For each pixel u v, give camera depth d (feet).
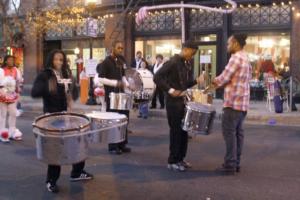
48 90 22.00
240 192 21.43
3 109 34.91
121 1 69.82
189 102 24.66
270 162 27.37
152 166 26.53
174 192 21.52
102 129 21.06
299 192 21.42
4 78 34.53
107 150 31.01
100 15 72.69
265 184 22.70
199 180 23.44
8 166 26.86
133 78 33.53
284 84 53.01
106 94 29.66
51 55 22.47
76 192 21.59
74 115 20.15
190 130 23.85
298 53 57.88
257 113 47.93
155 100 54.03
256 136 36.73
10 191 21.83
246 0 60.44
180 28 66.28
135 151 30.83
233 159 24.38
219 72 63.41
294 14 58.03
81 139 18.62
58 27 75.56
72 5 71.77
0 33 78.84
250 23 61.57
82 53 76.69
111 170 25.63
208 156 29.04
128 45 70.59
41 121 19.34
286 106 53.47
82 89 61.52
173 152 25.40
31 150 31.58
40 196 21.03
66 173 24.89
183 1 65.16
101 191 21.74
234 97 23.65
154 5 67.46
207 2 63.52
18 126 42.96
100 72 29.19
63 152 18.33
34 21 73.26
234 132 24.17
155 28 68.74
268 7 60.29
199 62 65.26
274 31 60.13
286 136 36.78
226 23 62.49
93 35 62.69
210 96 27.84
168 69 24.54
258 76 61.26
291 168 25.93
